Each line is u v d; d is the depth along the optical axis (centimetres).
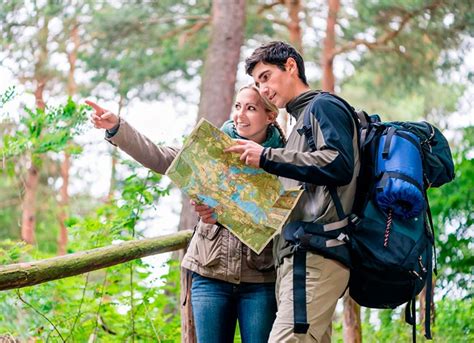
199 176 314
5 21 1385
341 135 300
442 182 332
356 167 311
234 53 1062
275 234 309
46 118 581
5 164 617
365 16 1312
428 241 316
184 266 356
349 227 306
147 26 1389
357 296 320
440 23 1253
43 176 1548
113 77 1474
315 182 298
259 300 346
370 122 324
